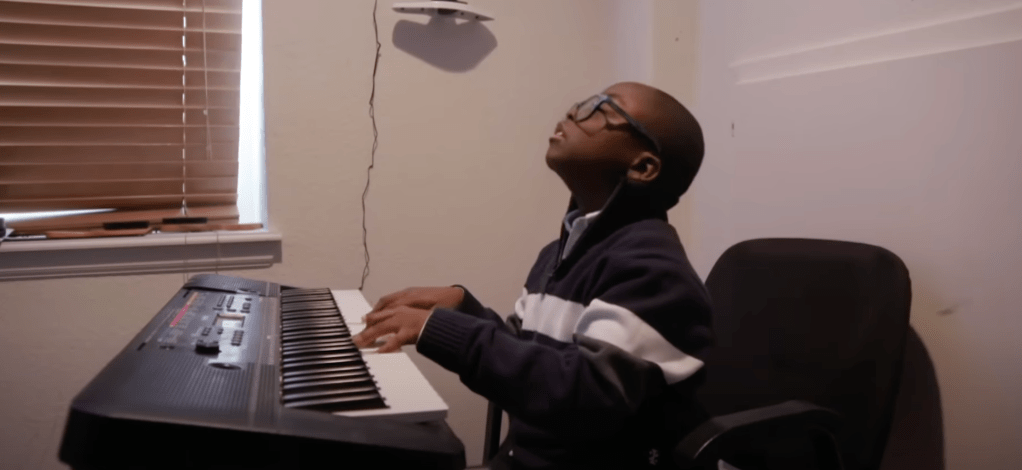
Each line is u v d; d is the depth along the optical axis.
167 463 0.59
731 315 1.41
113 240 1.83
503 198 2.18
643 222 1.02
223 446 0.60
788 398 1.25
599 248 1.03
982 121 1.28
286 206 1.97
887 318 1.17
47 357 1.82
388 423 0.69
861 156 1.52
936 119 1.36
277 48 1.92
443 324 0.90
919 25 1.40
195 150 1.99
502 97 2.16
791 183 1.71
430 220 2.11
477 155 2.14
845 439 1.13
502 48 2.15
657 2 2.02
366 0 2.00
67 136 1.88
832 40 1.60
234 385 0.73
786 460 1.23
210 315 1.06
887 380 1.14
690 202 2.09
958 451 1.33
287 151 1.96
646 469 0.97
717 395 1.36
